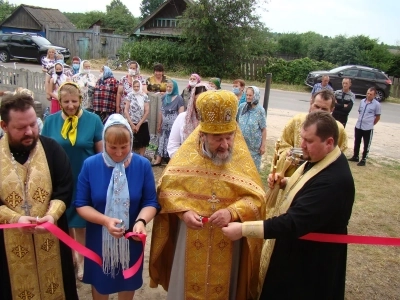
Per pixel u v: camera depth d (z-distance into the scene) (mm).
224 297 2830
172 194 2674
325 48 32625
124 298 2811
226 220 2525
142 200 2703
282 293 2621
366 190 7395
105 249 2617
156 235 2836
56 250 2570
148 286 3760
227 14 25781
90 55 32031
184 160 2748
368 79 21312
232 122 2561
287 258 2594
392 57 30297
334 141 2420
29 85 11188
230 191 2672
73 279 2750
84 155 3465
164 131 7398
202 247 2732
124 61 28281
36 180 2418
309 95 22109
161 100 7641
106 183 2586
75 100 3363
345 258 2658
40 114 10547
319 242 2516
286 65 26578
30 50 25766
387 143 11883
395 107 20312
